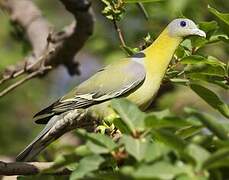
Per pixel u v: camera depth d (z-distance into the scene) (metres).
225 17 9.45
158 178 5.69
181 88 16.47
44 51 13.02
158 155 6.07
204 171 5.92
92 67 20.33
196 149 5.96
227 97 17.28
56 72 19.97
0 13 18.95
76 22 12.78
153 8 15.22
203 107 16.52
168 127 6.65
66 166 7.57
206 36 10.12
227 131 6.63
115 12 10.45
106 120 9.17
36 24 14.55
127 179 5.97
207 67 9.61
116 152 6.81
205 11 14.91
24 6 14.89
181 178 5.72
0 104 18.09
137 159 6.20
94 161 6.57
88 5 12.54
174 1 14.81
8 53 17.48
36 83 19.00
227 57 15.84
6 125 17.95
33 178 9.49
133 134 6.60
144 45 11.77
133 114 6.76
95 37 17.86
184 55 10.62
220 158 5.75
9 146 17.39
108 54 17.45
